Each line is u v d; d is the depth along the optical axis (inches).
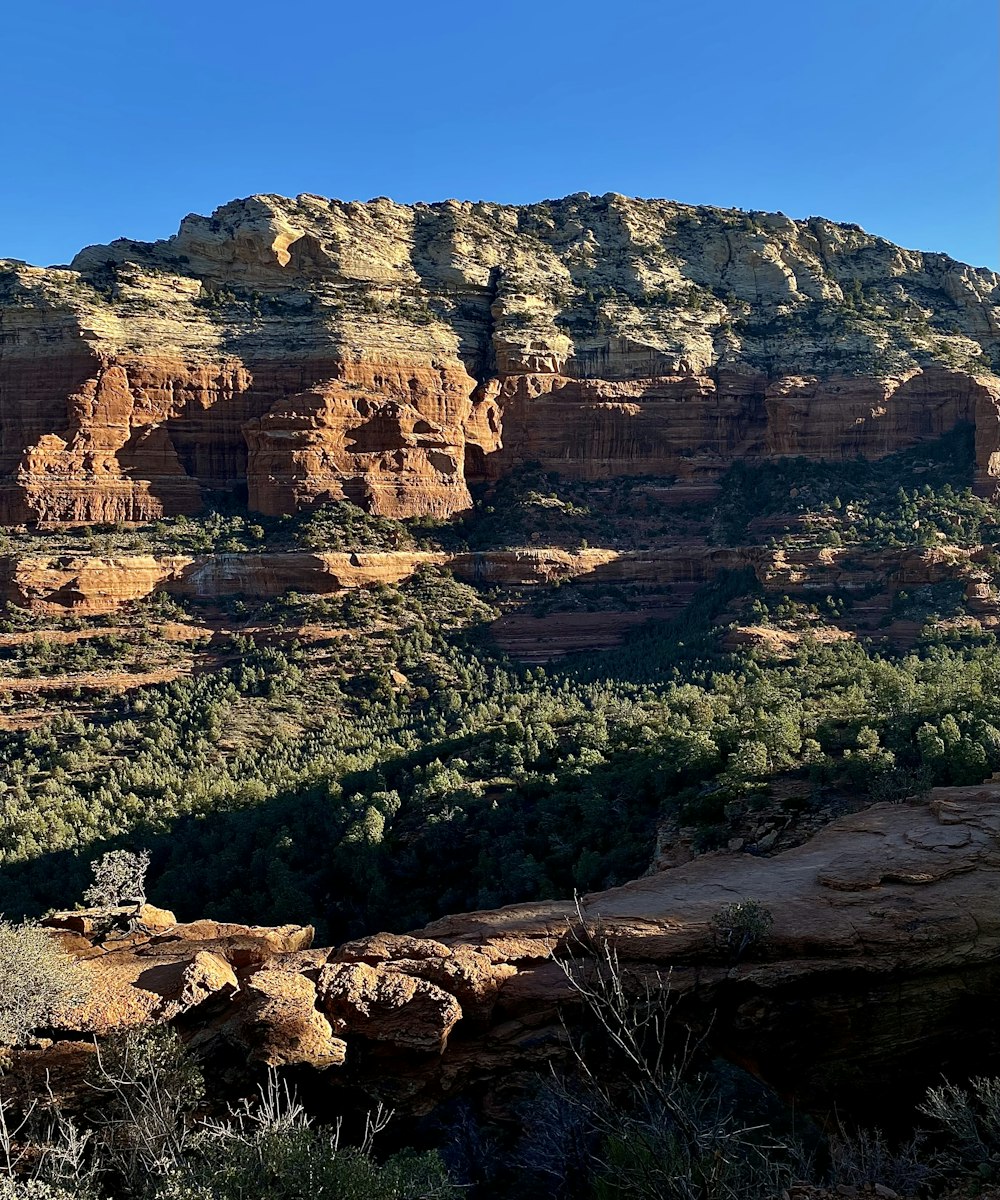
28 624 4106.8
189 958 1032.2
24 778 3171.8
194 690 3850.9
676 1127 649.0
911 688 2491.4
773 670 3516.2
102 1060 779.4
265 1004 907.4
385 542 4852.4
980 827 1346.0
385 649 4232.3
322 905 2247.8
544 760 2716.5
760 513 5191.9
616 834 2095.2
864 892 1155.9
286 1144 593.0
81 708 3715.6
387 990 949.2
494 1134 890.7
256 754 3351.4
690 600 4753.9
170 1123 660.1
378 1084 917.8
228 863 2395.4
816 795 1865.2
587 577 4881.9
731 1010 1008.2
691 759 2220.7
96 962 1043.3
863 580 4286.4
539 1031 965.2
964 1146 739.4
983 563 4284.0
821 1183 744.3
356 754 3132.4
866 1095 1026.1
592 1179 702.5
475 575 4881.9
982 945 1048.2
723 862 1334.9
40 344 5123.0
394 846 2353.6
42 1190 579.2
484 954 1024.2
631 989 984.9
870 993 1027.9
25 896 2271.2
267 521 4968.0
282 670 4008.4
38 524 4714.6
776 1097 947.3
